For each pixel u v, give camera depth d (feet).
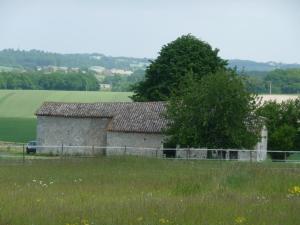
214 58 370.32
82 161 170.19
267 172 119.85
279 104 297.53
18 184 109.29
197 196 84.69
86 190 98.68
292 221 64.85
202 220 65.26
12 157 203.72
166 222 63.82
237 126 229.25
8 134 439.63
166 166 154.20
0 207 74.69
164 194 92.32
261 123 234.79
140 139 280.92
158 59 368.68
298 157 266.57
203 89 231.30
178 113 237.45
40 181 112.98
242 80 233.76
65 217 67.56
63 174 132.26
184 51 366.02
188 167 150.30
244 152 230.68
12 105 631.97
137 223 63.98
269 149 285.23
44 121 306.96
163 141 252.83
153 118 287.07
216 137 231.71
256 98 235.40
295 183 102.22
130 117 291.17
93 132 298.76
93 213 69.77
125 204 76.38
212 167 146.92
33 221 65.72
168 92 360.89
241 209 71.72
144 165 157.99
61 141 303.89
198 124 231.30
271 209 71.92
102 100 650.43
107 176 125.80
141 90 373.40
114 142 286.87
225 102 227.61
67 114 302.66
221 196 83.51
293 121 291.79
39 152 290.15
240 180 104.53
